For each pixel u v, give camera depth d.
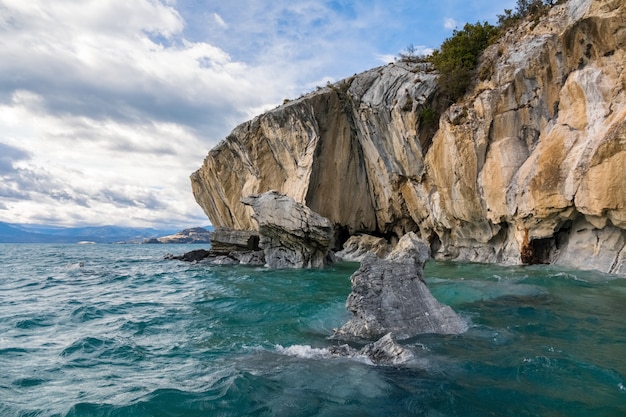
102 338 8.62
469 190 23.17
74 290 17.00
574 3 20.25
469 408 5.11
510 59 22.31
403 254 10.34
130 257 44.94
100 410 5.04
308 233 23.75
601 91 17.11
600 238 17.55
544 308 10.59
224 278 19.75
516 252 21.84
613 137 15.61
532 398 5.35
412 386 5.80
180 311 11.70
